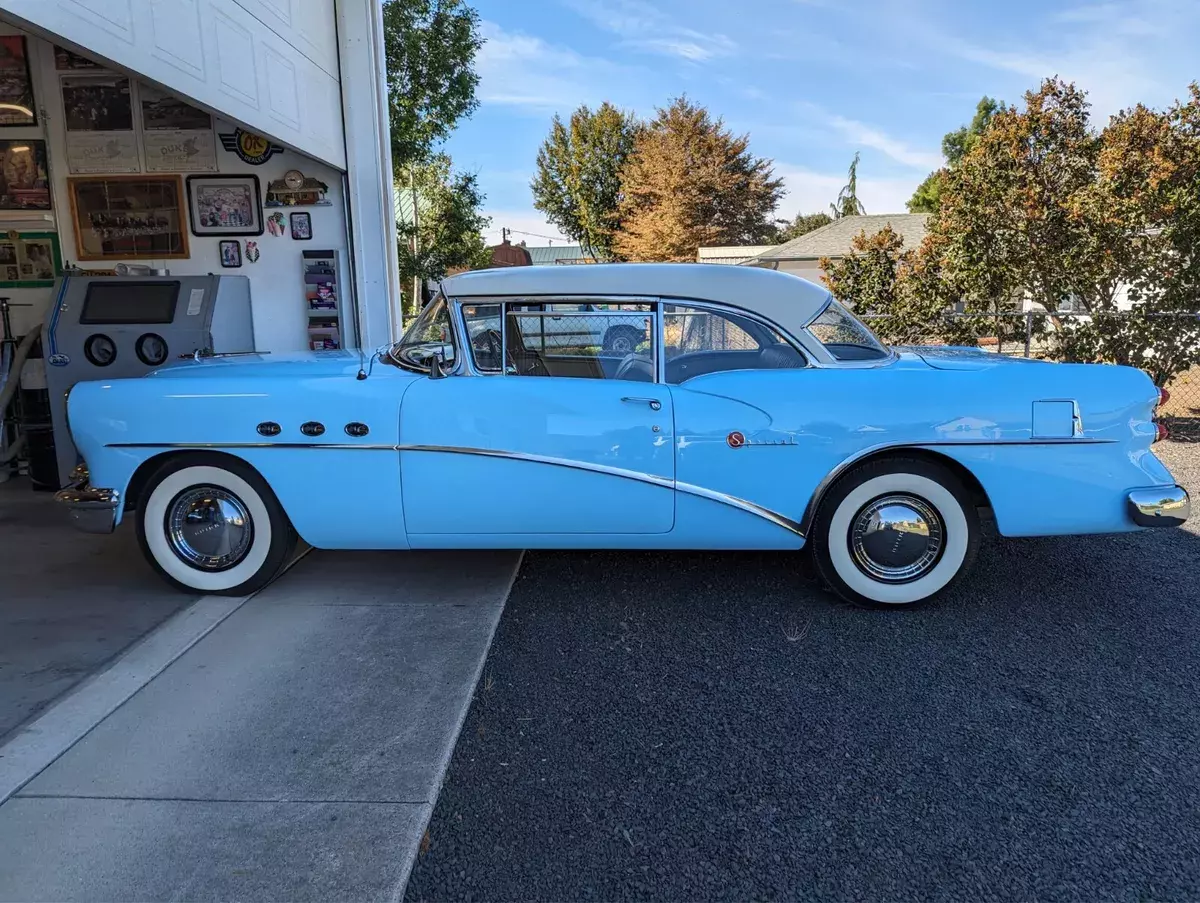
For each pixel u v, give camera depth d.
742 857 2.14
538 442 3.59
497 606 3.78
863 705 2.89
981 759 2.56
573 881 2.05
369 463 3.67
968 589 3.98
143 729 2.73
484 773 2.50
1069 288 9.30
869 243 11.91
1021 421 3.49
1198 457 6.95
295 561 4.42
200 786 2.42
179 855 2.12
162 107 6.73
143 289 6.06
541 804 2.35
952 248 10.05
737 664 3.21
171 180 6.87
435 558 4.45
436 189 20.38
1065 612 3.70
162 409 3.72
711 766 2.54
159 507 3.84
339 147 6.91
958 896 2.00
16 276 6.82
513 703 2.91
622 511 3.64
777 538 3.66
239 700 2.93
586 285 3.74
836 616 3.66
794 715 2.83
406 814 2.30
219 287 6.27
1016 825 2.25
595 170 43.88
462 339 3.76
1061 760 2.55
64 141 6.70
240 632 3.51
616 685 3.04
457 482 3.65
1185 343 8.47
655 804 2.36
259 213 6.98
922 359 3.93
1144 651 3.30
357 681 3.07
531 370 3.80
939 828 2.24
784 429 3.54
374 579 4.14
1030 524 3.57
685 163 38.09
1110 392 3.53
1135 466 3.55
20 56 6.51
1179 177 8.34
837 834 2.22
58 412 5.86
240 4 5.12
